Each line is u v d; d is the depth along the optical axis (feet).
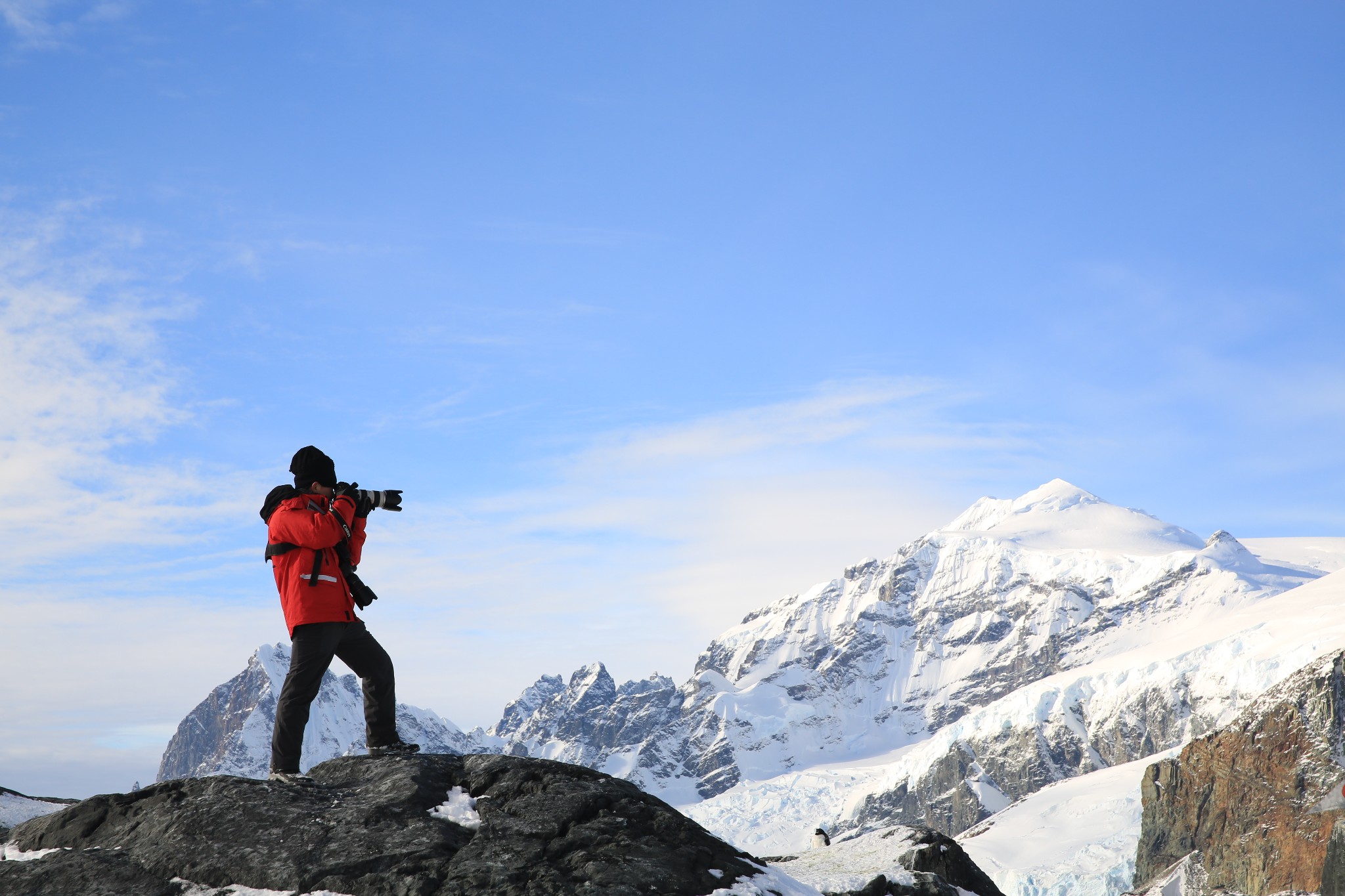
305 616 30.99
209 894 26.18
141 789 30.63
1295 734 471.21
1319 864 404.57
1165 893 471.62
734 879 28.68
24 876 26.91
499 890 26.13
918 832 46.11
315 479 32.65
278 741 30.96
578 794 30.40
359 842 27.58
